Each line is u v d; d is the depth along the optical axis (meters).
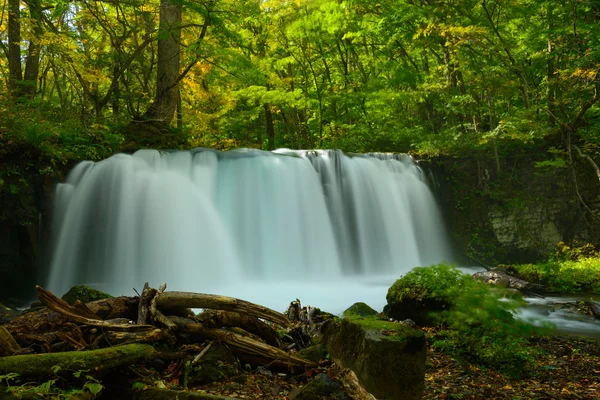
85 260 14.62
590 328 9.69
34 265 13.88
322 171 18.97
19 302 13.03
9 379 3.66
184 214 15.90
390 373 4.39
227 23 20.88
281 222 17.56
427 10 21.30
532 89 22.66
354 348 4.75
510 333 6.46
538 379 6.16
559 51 20.33
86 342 4.87
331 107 29.38
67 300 7.64
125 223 15.22
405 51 25.80
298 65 30.20
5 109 14.96
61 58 18.66
